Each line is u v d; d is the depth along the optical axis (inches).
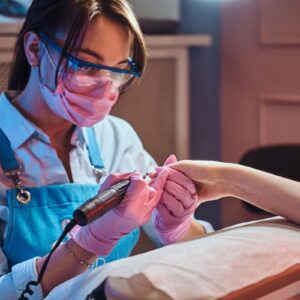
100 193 31.4
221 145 96.7
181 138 85.0
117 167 48.4
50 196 42.0
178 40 81.7
